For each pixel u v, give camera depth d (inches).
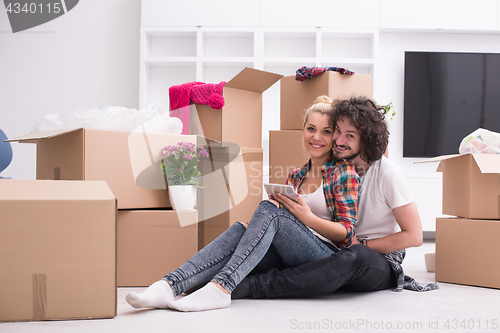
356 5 131.0
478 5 132.3
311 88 86.9
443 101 136.0
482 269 61.8
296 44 137.6
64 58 138.3
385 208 54.3
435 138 136.4
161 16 130.2
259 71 83.7
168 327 39.8
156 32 132.0
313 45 137.6
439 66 135.6
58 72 138.3
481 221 62.4
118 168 63.2
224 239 51.1
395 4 131.6
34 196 42.6
